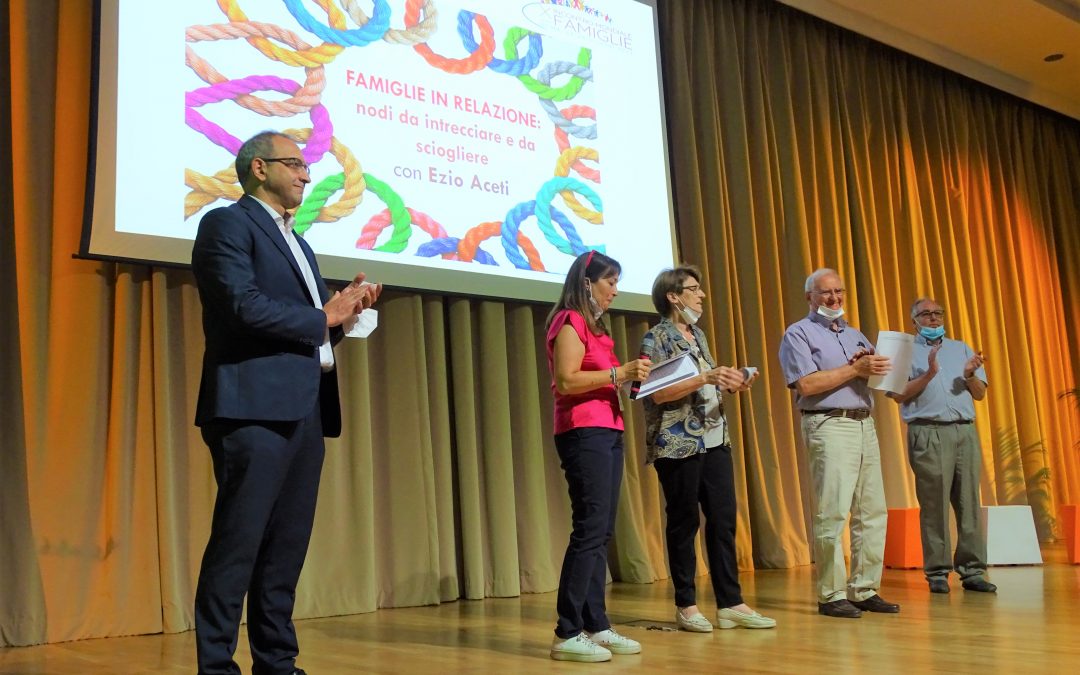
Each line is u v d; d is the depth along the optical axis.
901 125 6.40
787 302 5.42
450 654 2.50
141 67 3.30
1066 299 7.56
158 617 3.22
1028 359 6.88
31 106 3.24
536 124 4.41
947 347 3.81
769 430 5.03
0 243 3.20
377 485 3.83
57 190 3.24
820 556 3.06
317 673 2.25
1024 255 7.20
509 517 4.05
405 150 3.92
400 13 4.03
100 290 3.30
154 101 3.31
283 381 1.82
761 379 5.07
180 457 3.38
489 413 4.11
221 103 3.46
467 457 4.00
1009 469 6.51
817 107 5.85
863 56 6.26
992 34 6.46
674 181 4.90
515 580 4.02
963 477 3.67
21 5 3.26
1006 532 4.59
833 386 3.06
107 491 3.23
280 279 1.90
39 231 3.22
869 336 5.75
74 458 3.16
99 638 3.11
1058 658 2.16
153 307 3.32
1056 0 6.19
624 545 4.33
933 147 6.65
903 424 5.73
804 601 3.41
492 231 4.14
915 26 6.30
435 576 3.79
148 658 2.66
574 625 2.37
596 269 2.60
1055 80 7.31
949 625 2.73
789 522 5.01
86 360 3.23
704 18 5.33
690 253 5.00
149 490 3.28
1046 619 2.79
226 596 1.74
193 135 3.38
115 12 3.26
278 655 1.88
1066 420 7.20
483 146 4.19
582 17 4.72
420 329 3.92
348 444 3.70
